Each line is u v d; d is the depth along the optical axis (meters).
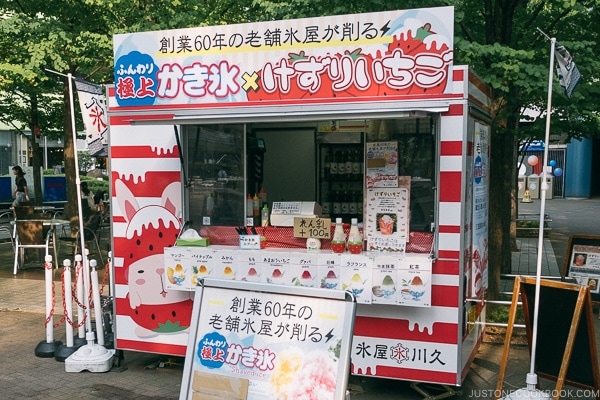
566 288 4.70
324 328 3.30
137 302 5.90
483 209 5.90
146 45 5.65
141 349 5.91
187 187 5.75
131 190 5.88
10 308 8.35
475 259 5.48
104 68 10.40
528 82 6.02
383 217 5.16
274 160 7.02
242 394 3.40
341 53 5.04
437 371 4.95
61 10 10.38
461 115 4.80
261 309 3.49
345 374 3.18
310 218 5.34
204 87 5.48
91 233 11.56
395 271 4.84
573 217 21.23
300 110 4.98
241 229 5.62
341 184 6.92
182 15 9.24
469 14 7.93
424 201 5.09
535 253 13.15
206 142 5.76
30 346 6.68
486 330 6.85
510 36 7.29
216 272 5.37
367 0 6.56
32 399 5.15
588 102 6.97
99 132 6.16
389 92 4.95
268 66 5.26
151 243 5.84
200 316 3.64
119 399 5.18
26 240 10.78
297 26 5.15
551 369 4.90
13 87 11.78
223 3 10.18
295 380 3.29
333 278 4.99
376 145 5.19
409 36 4.85
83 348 5.95
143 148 5.81
